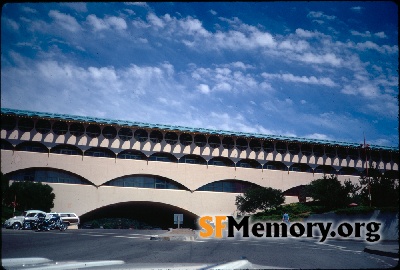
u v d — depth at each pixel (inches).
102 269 393.4
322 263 485.1
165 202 2701.8
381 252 664.4
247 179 2829.7
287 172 2898.6
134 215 3376.0
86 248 652.1
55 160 2475.4
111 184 2630.4
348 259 550.6
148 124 2728.8
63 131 2532.0
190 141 2785.4
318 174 2938.0
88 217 3090.6
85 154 2578.7
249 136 2839.6
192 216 2829.7
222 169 2810.0
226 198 2812.5
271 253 624.1
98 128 2618.1
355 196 1779.0
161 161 2733.8
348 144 2982.3
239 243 896.3
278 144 2935.5
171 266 418.9
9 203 2074.3
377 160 2947.8
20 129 2443.4
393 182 1576.0
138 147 2674.7
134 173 2642.7
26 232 1111.6
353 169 2989.7
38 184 2214.6
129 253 583.5
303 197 2709.2
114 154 2647.6
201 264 441.4
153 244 781.3
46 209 2214.6
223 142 2847.0
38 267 386.6
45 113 2482.8
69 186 2490.2
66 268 399.5
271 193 2433.6
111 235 1107.9
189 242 881.5
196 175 2763.3
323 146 2957.7
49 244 713.6
